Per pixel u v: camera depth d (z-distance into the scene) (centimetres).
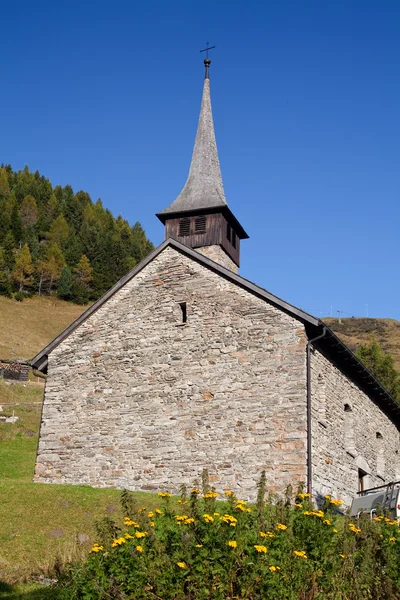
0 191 13975
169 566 930
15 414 4081
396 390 4797
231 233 2922
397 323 10575
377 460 2705
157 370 2289
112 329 2416
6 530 1736
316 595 927
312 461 2017
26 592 1180
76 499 1956
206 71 3428
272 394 2097
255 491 2023
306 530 973
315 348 2166
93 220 14500
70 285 11588
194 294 2308
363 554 978
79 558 1259
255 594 901
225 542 927
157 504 1917
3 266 11225
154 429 2233
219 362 2202
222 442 2120
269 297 2170
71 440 2352
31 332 9250
